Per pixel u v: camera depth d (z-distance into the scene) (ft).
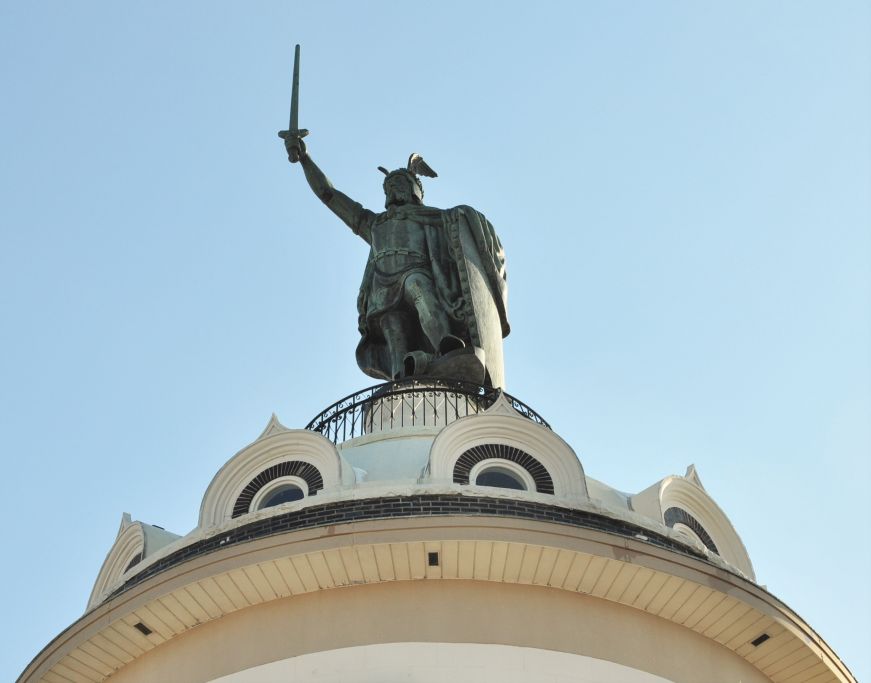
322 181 118.01
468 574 76.74
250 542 76.18
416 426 93.56
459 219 110.42
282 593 77.30
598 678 75.00
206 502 83.76
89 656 79.71
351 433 95.14
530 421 84.23
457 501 78.74
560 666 74.79
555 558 75.82
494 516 75.66
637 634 77.92
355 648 74.79
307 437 84.17
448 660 74.08
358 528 75.25
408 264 109.81
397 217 113.50
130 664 80.94
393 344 107.96
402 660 74.02
